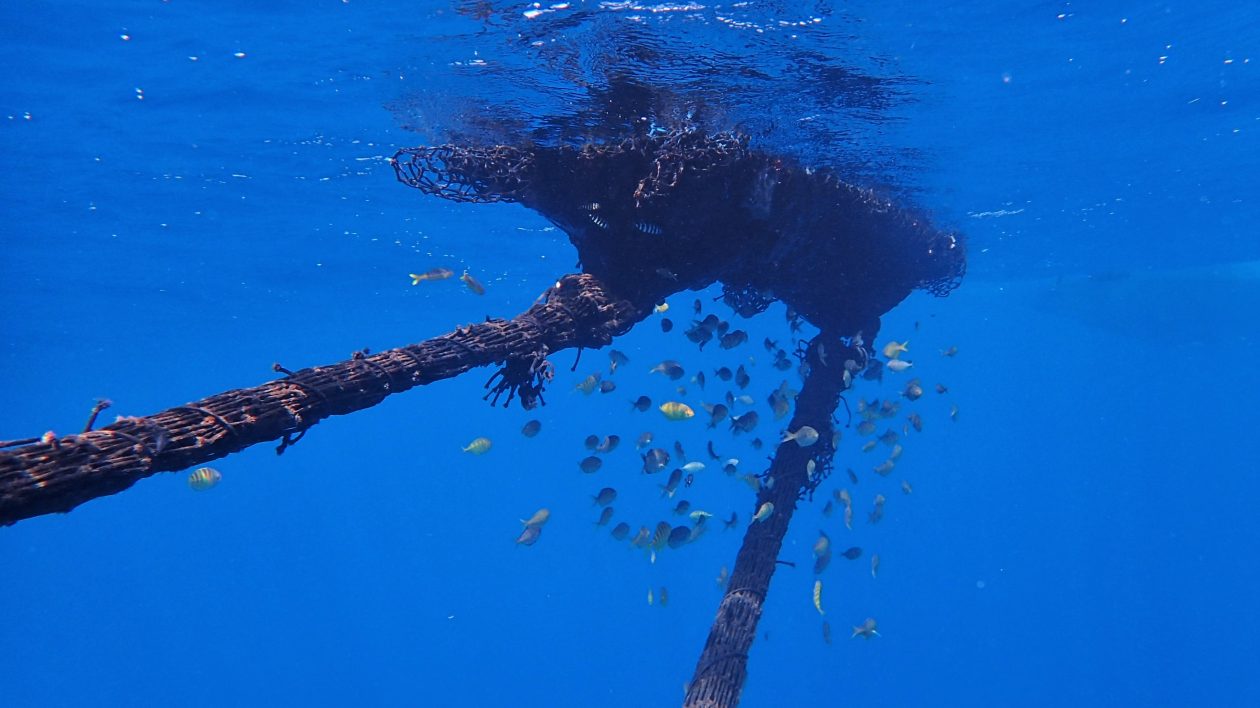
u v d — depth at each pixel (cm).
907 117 1037
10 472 309
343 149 1362
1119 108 1141
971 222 1805
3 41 970
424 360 520
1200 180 1595
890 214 994
